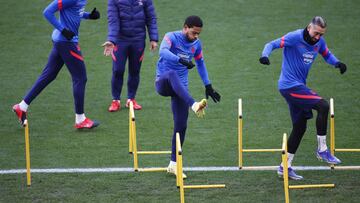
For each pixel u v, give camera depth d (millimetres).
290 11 51750
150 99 37625
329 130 32594
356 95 37750
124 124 33469
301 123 26016
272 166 27875
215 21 50219
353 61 43219
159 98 37812
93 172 27031
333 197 24484
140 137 31641
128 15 34312
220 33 48250
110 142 30844
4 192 24797
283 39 25562
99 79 40812
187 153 29531
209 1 53719
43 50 45375
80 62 31641
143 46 34969
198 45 26500
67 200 24125
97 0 52938
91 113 35188
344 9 52188
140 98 37781
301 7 52562
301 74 26016
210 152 29703
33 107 35938
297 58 25797
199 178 26453
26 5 52625
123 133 32156
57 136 31625
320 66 42781
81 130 32500
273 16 50875
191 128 33062
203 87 39469
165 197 24438
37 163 28031
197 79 40938
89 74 41562
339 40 46844
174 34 25969
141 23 34688
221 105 36469
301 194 24797
